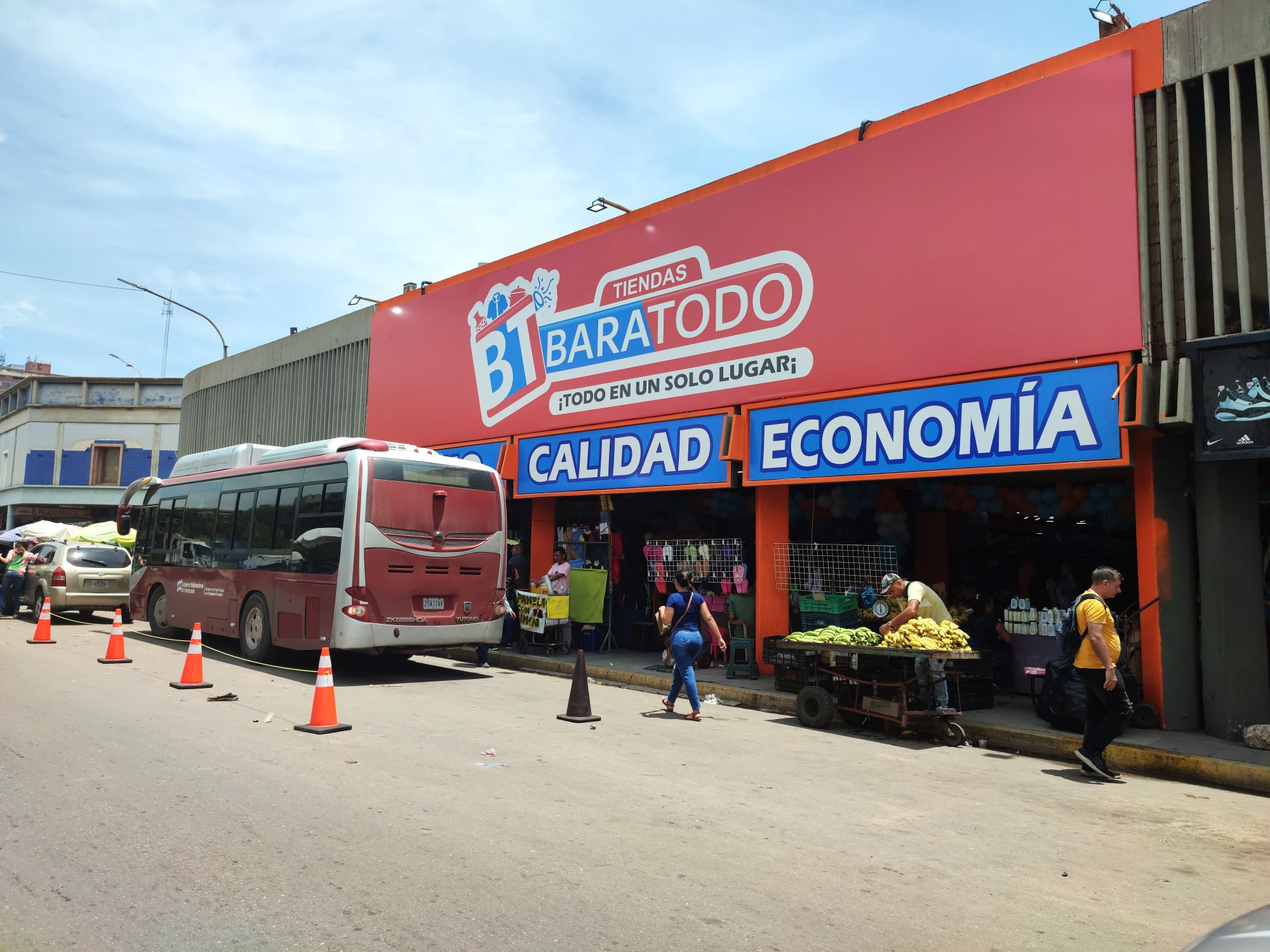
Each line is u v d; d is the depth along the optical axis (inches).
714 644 409.4
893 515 528.7
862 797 259.0
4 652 532.7
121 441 1754.4
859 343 455.5
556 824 215.6
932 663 348.5
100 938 145.2
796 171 493.7
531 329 657.6
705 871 186.4
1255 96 346.6
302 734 314.3
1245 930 95.1
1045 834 228.4
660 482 547.5
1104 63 378.9
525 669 567.8
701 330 536.7
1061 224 385.4
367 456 468.4
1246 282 337.1
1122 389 356.8
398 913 157.8
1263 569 370.9
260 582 516.7
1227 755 308.7
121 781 242.8
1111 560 521.7
